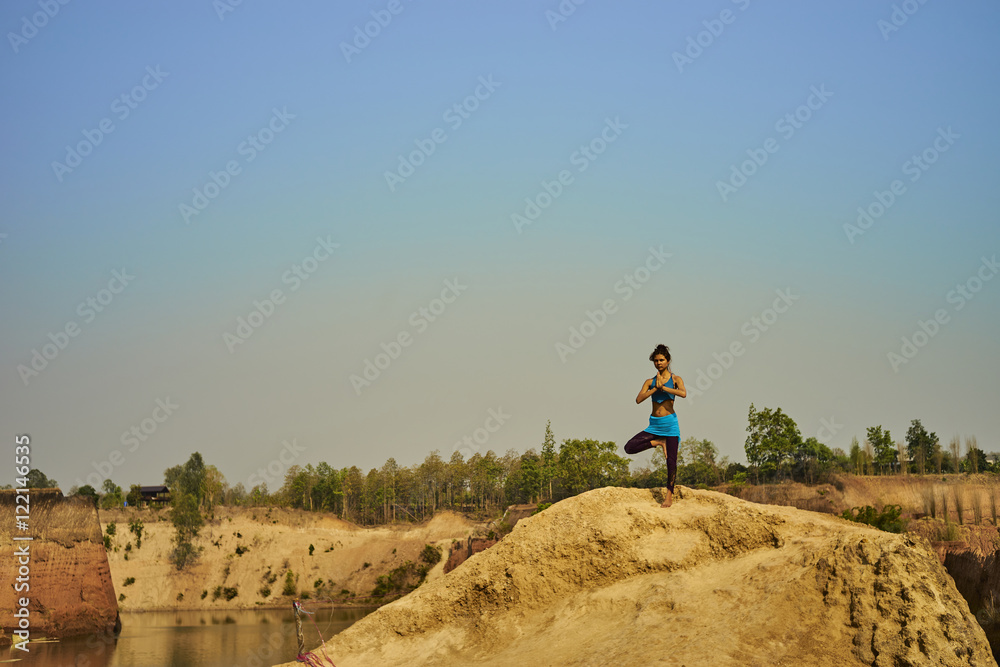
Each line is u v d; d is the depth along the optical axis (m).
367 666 17.14
